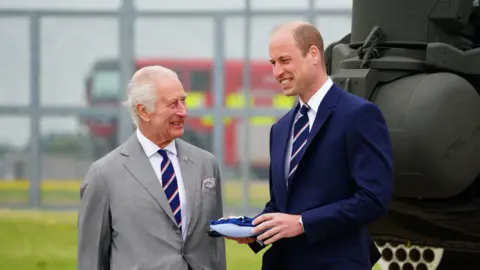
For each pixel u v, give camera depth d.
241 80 80.06
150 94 21.72
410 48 25.97
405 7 26.08
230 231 21.05
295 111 21.97
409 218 28.22
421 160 24.81
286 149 21.75
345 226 20.70
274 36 21.17
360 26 26.77
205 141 81.12
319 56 21.17
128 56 80.75
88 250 21.91
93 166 22.20
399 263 32.88
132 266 21.53
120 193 21.83
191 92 80.38
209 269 22.08
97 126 82.75
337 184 21.02
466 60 25.72
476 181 26.89
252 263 51.66
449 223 26.91
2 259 53.41
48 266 50.97
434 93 24.83
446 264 32.31
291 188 21.38
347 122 20.91
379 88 25.61
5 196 82.81
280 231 20.72
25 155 83.00
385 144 20.97
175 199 22.00
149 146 22.12
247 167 80.25
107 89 82.25
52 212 80.25
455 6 25.89
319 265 21.25
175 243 21.72
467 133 25.20
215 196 22.47
